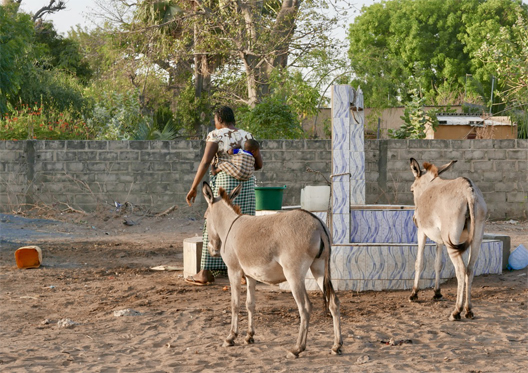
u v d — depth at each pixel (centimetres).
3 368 476
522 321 617
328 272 498
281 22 2589
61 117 2056
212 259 821
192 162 1627
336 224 805
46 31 4416
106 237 1352
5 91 2497
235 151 749
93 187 1628
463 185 651
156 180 1630
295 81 2191
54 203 1625
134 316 654
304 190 902
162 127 2761
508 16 4238
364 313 663
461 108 2905
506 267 931
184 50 2762
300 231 485
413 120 1870
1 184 1630
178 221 1560
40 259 975
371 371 455
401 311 672
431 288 805
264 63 2720
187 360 496
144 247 1207
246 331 588
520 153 1619
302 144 1623
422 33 4572
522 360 483
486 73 3938
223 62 2961
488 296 742
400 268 796
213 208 564
